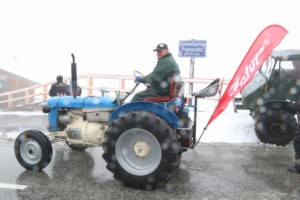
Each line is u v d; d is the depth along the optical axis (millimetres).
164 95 4770
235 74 5070
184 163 5578
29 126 8328
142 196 4277
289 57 7082
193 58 9484
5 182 4695
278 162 5660
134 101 4668
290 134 6547
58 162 5617
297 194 4352
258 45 4945
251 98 7254
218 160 5762
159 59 4785
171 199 4195
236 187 4570
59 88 8969
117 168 4516
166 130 4352
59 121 5484
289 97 7043
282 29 4875
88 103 5219
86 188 4504
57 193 4336
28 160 5145
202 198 4227
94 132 5230
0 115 9883
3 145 6652
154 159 4512
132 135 4566
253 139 7125
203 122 7938
